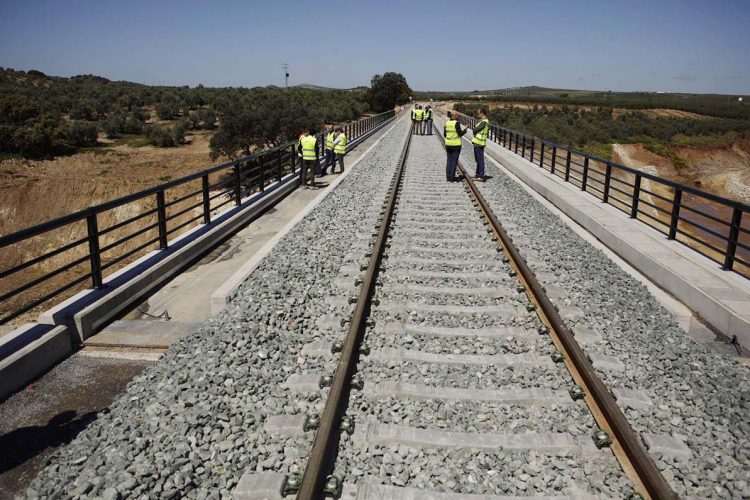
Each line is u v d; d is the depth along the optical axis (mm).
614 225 10758
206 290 8281
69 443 4348
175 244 9812
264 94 89625
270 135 47000
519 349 5785
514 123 64625
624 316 6641
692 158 58906
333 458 4078
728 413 4648
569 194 14383
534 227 11367
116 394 5238
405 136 39188
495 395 4852
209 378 5109
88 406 5035
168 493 3646
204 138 63562
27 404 5062
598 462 4082
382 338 6004
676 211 9438
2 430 4641
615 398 4797
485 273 8055
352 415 4582
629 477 3859
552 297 7168
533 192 16453
